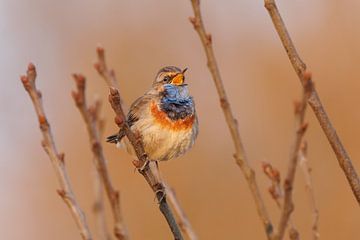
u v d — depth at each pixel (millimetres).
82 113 4770
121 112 6059
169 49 16438
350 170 5973
